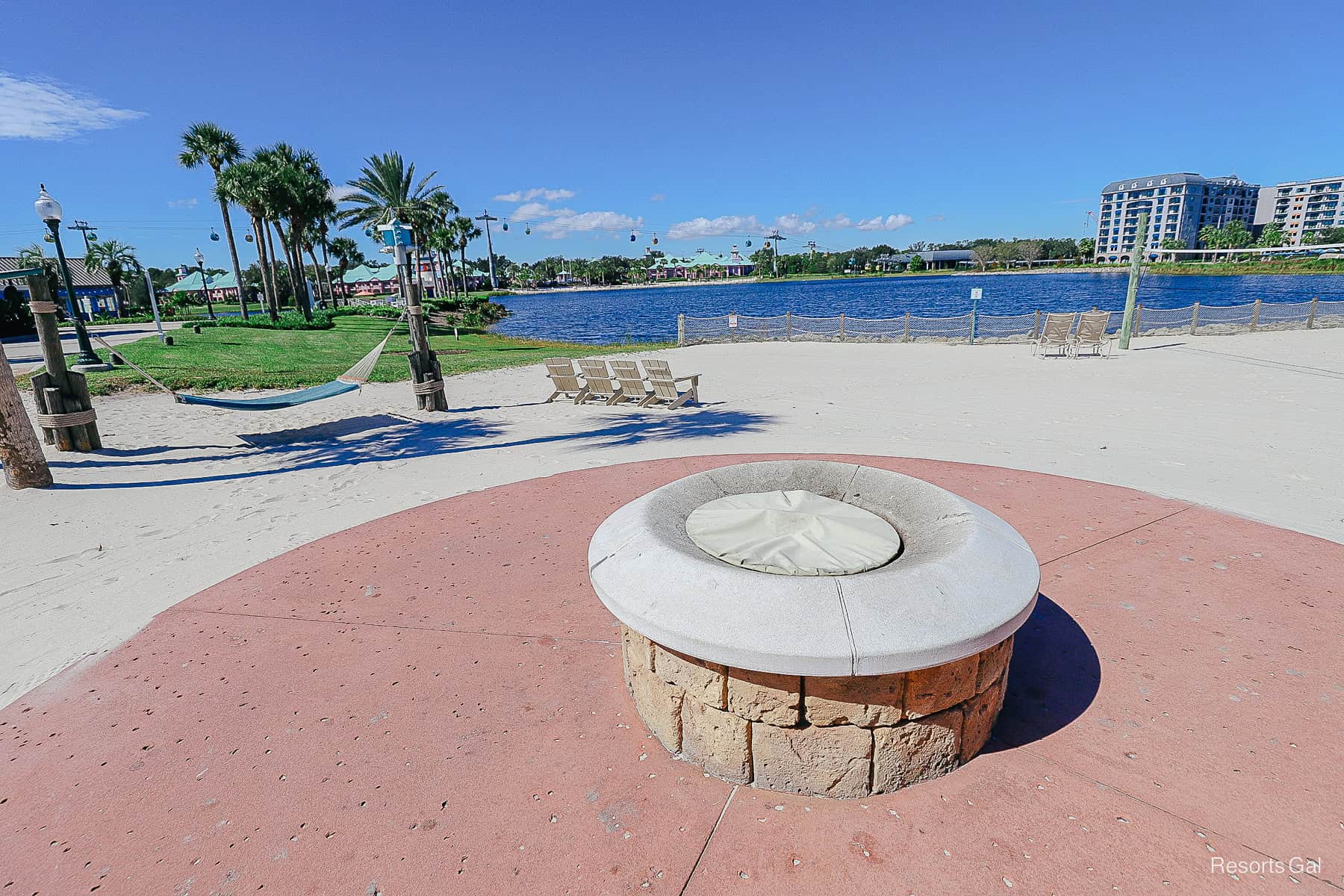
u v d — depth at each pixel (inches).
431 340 1101.7
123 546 210.2
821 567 100.7
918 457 277.3
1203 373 471.8
